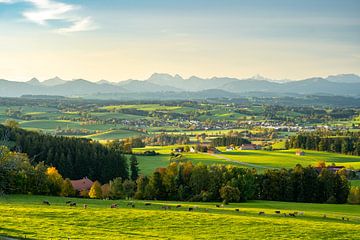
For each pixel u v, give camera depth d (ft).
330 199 401.90
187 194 405.18
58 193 375.45
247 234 211.61
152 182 406.62
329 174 415.03
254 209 308.60
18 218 216.74
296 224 236.63
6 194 327.06
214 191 398.83
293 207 342.23
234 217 249.96
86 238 183.21
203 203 358.84
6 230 188.65
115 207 279.28
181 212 262.06
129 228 213.87
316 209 334.03
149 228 216.33
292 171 424.05
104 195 393.50
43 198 320.50
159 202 350.23
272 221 242.58
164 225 223.92
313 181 414.82
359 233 219.61
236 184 394.32
